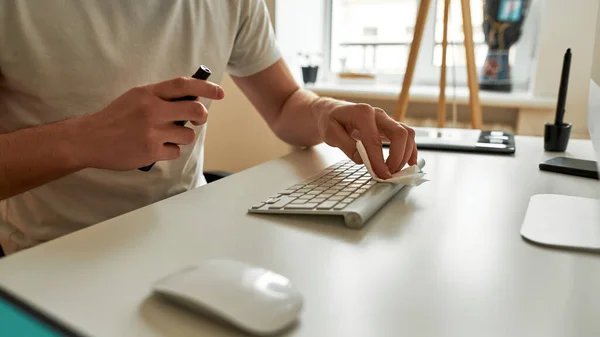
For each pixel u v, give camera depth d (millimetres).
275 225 447
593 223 444
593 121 639
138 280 329
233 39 858
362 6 1870
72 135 483
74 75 664
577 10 1393
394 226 448
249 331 259
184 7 763
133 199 736
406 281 334
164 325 273
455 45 1703
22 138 481
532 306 302
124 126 481
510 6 1583
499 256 380
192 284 288
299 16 1828
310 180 583
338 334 267
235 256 374
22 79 641
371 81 1849
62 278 330
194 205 505
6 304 299
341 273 346
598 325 281
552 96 1475
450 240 414
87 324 273
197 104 498
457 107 1629
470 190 574
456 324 280
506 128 1555
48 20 633
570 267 361
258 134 1792
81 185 694
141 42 714
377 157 596
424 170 669
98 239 403
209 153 1673
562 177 640
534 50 1580
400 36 1827
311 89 1771
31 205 699
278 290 284
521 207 510
